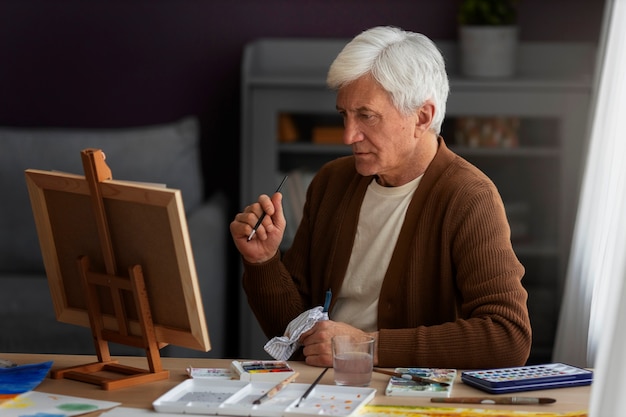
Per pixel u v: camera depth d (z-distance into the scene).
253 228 2.79
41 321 4.30
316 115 4.88
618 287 1.94
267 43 5.37
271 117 4.88
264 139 4.89
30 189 2.44
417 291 2.77
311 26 5.40
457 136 4.82
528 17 5.28
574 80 4.77
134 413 2.09
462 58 5.04
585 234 3.73
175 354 4.23
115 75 5.49
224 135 5.51
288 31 5.41
